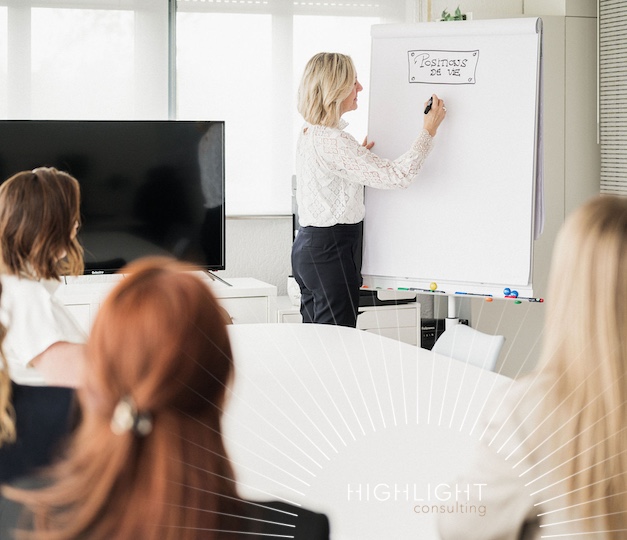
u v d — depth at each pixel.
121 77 4.46
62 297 3.98
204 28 4.54
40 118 4.38
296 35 4.67
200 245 4.44
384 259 3.51
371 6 4.74
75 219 1.89
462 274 3.41
